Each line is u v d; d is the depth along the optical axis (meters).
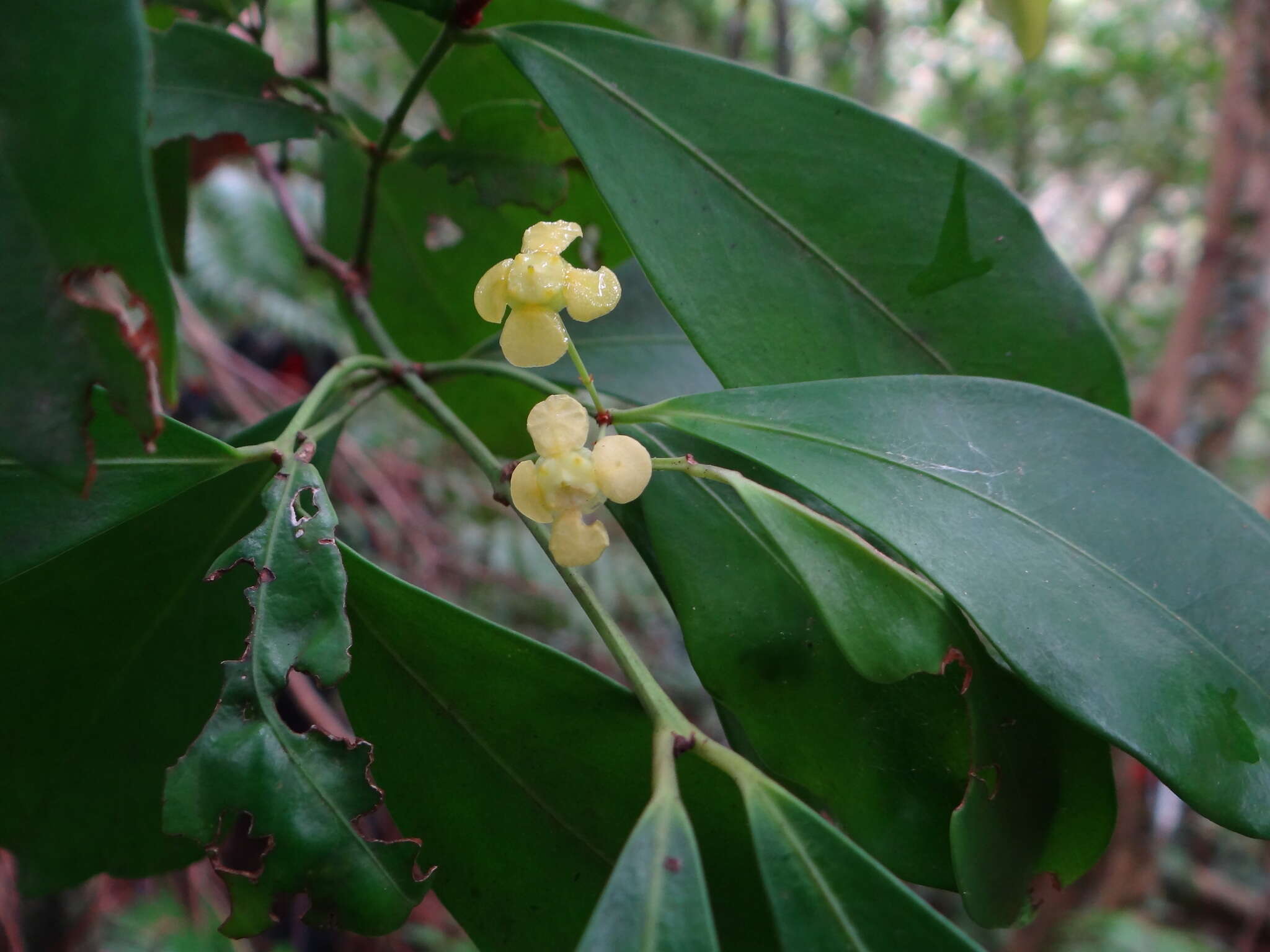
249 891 0.10
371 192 0.17
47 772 0.14
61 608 0.13
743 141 0.13
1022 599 0.10
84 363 0.08
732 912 0.12
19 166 0.08
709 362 0.12
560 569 0.11
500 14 0.19
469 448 0.13
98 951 0.23
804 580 0.11
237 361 0.36
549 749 0.12
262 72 0.15
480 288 0.11
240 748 0.10
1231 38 0.51
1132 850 0.52
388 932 0.10
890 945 0.09
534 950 0.12
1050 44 0.86
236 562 0.11
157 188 0.20
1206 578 0.11
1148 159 0.88
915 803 0.12
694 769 0.12
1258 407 0.77
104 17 0.08
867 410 0.12
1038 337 0.13
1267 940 0.60
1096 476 0.11
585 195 0.20
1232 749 0.10
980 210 0.13
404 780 0.12
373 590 0.12
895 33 0.78
